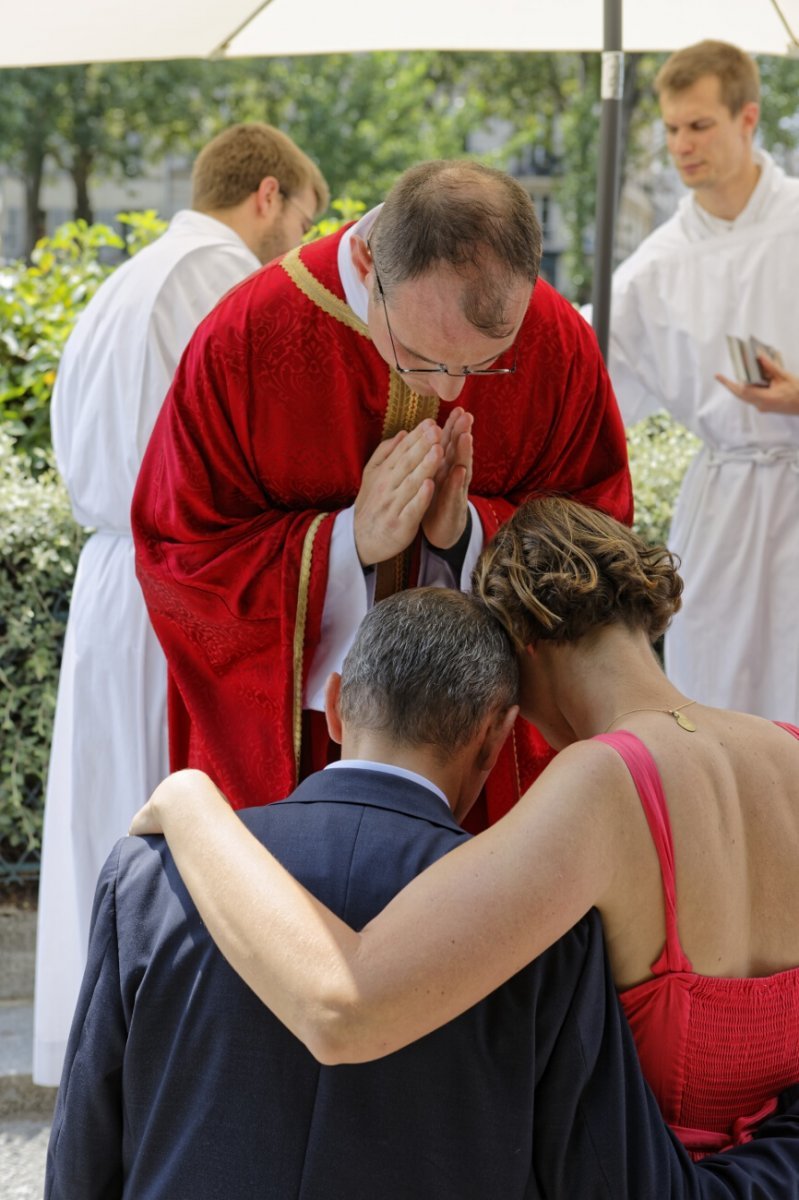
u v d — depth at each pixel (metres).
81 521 3.40
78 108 23.78
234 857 1.61
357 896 1.59
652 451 4.81
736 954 1.73
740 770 1.78
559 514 1.94
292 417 2.46
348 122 23.50
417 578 2.54
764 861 1.77
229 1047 1.57
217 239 3.43
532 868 1.54
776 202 3.93
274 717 2.52
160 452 2.55
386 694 1.76
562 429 2.59
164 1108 1.60
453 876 1.53
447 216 1.94
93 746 3.22
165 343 3.26
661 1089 1.73
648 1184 1.57
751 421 3.89
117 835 3.23
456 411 2.36
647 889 1.66
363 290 2.36
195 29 3.59
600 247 3.61
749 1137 1.75
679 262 4.01
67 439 3.42
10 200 30.17
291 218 3.58
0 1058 3.58
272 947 1.51
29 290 5.06
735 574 3.94
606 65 3.55
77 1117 1.66
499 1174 1.54
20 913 4.20
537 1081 1.58
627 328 4.07
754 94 3.90
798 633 3.91
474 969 1.48
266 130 3.57
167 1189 1.57
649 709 1.81
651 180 20.05
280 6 3.86
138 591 3.21
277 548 2.47
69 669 3.31
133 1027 1.62
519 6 3.90
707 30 3.96
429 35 3.93
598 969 1.60
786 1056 1.76
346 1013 1.44
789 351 3.92
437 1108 1.54
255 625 2.48
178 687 2.64
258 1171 1.54
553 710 1.95
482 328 1.97
